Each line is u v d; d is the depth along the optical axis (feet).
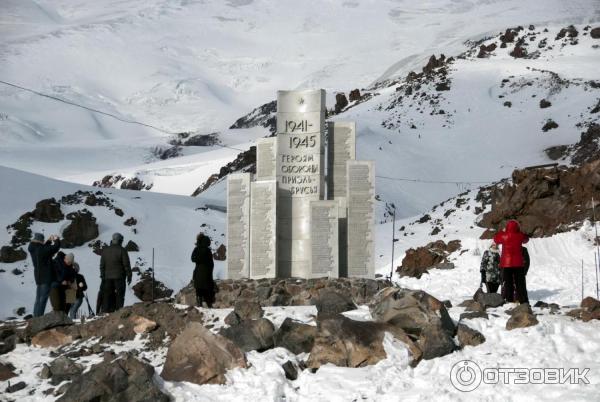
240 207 102.94
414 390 55.06
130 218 227.61
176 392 57.67
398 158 485.97
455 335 63.00
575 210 177.47
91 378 57.31
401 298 65.00
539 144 504.43
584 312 65.05
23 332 73.51
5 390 61.67
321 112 103.19
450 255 173.78
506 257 75.92
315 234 98.27
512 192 190.90
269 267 100.68
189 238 227.20
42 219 215.92
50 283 80.48
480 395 53.01
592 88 583.17
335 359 60.49
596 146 454.81
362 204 99.96
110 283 82.64
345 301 71.31
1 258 195.83
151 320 71.92
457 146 515.91
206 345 60.90
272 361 60.59
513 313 65.00
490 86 619.26
